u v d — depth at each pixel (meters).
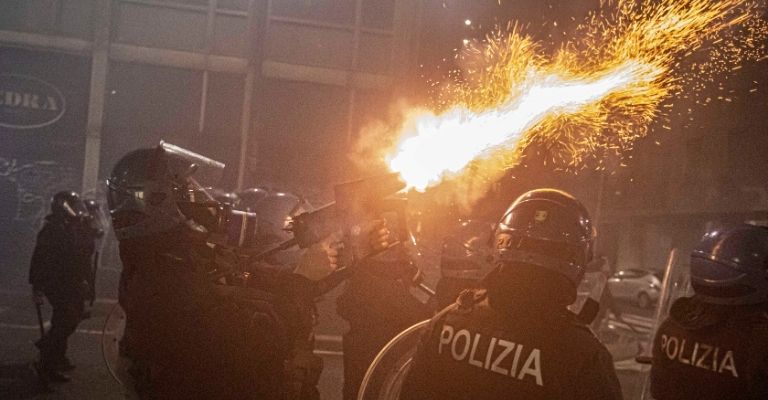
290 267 4.26
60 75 22.33
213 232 3.29
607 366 2.43
